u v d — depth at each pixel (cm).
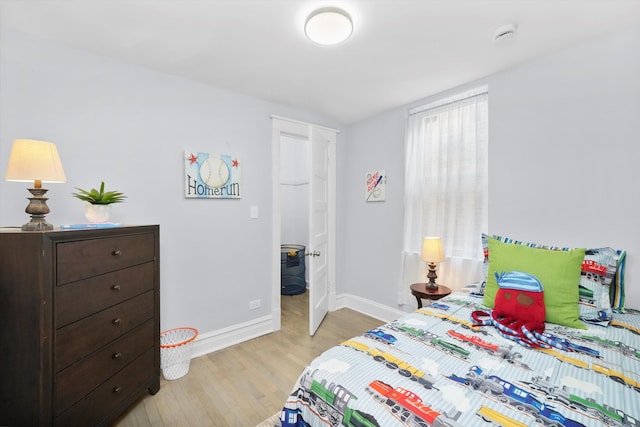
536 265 154
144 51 179
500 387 91
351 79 219
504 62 194
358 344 120
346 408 85
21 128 158
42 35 161
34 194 124
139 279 161
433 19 149
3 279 114
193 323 223
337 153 326
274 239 271
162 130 207
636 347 117
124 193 191
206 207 229
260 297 262
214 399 171
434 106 250
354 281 330
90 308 131
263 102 261
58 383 117
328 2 136
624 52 159
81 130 176
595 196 169
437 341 122
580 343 121
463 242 234
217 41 169
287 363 212
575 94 176
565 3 137
